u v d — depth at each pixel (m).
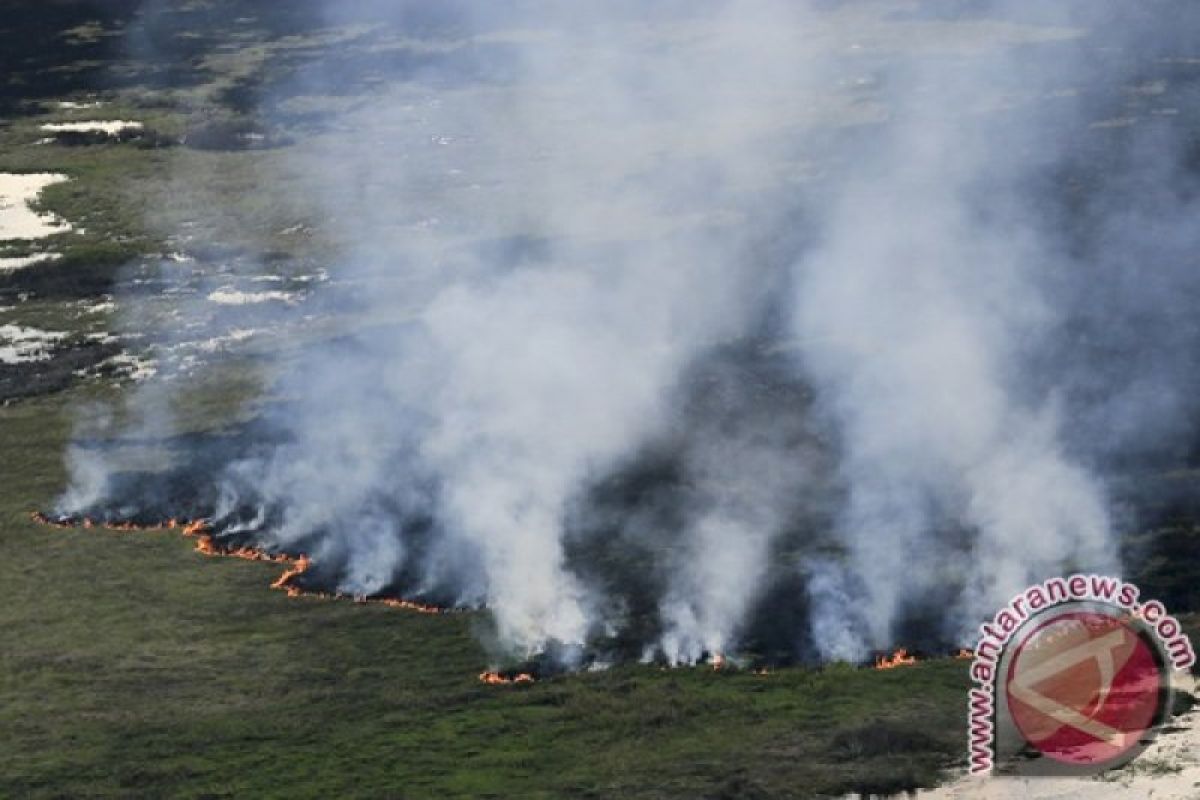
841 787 125.62
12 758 142.88
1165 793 121.06
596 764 134.50
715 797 125.50
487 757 137.50
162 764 140.00
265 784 135.12
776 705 144.75
